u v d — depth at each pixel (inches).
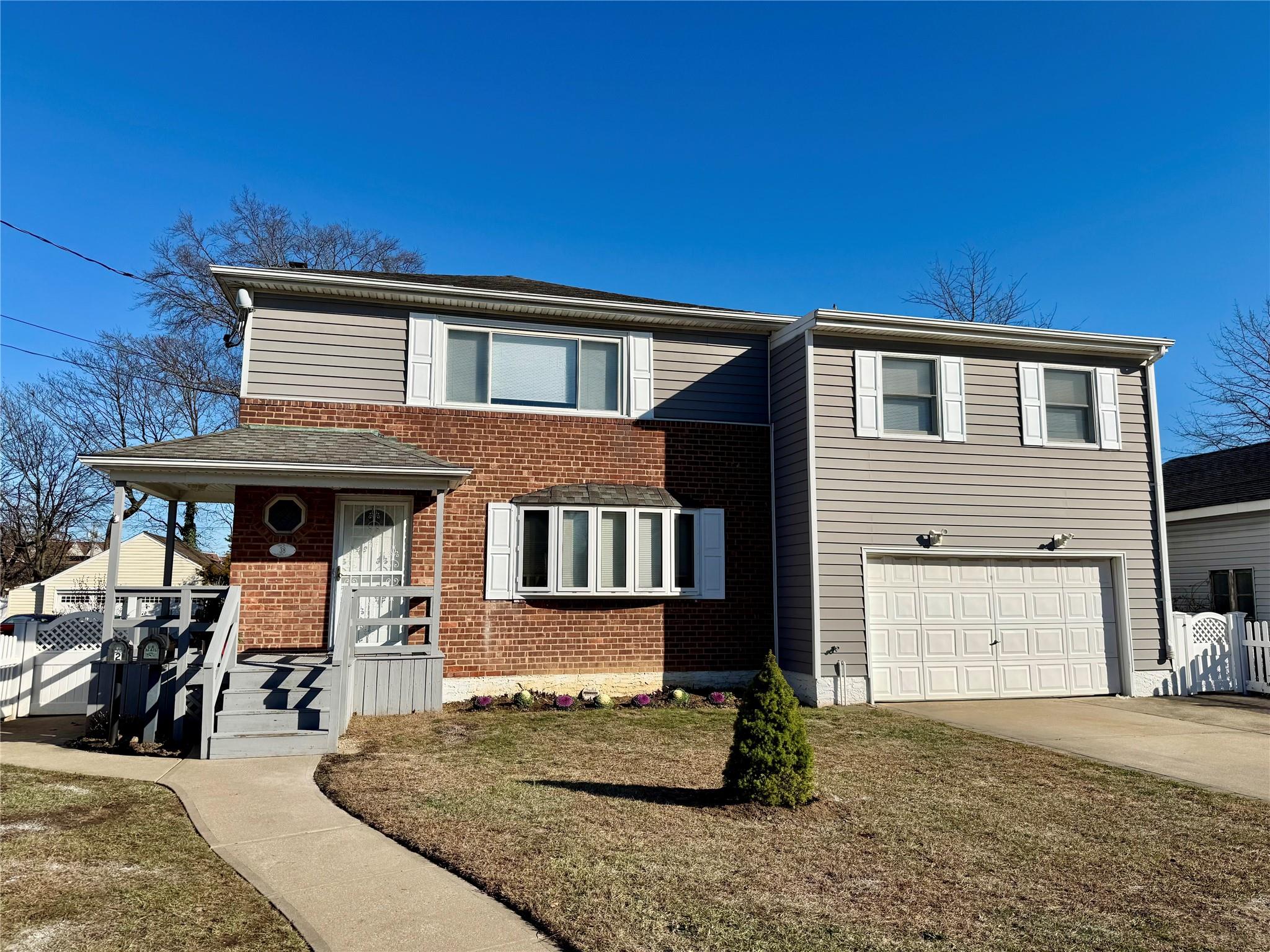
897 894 198.1
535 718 421.7
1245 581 666.2
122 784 287.6
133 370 1224.2
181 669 351.6
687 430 528.7
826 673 479.2
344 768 310.8
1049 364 541.3
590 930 172.7
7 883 193.6
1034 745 380.2
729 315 529.0
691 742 369.1
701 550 519.5
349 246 1290.6
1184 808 281.6
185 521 1343.5
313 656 420.5
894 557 502.0
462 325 499.5
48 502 1401.3
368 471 405.4
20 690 441.1
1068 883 210.1
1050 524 525.7
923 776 317.7
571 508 492.4
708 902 188.7
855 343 509.0
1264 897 202.5
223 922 175.3
